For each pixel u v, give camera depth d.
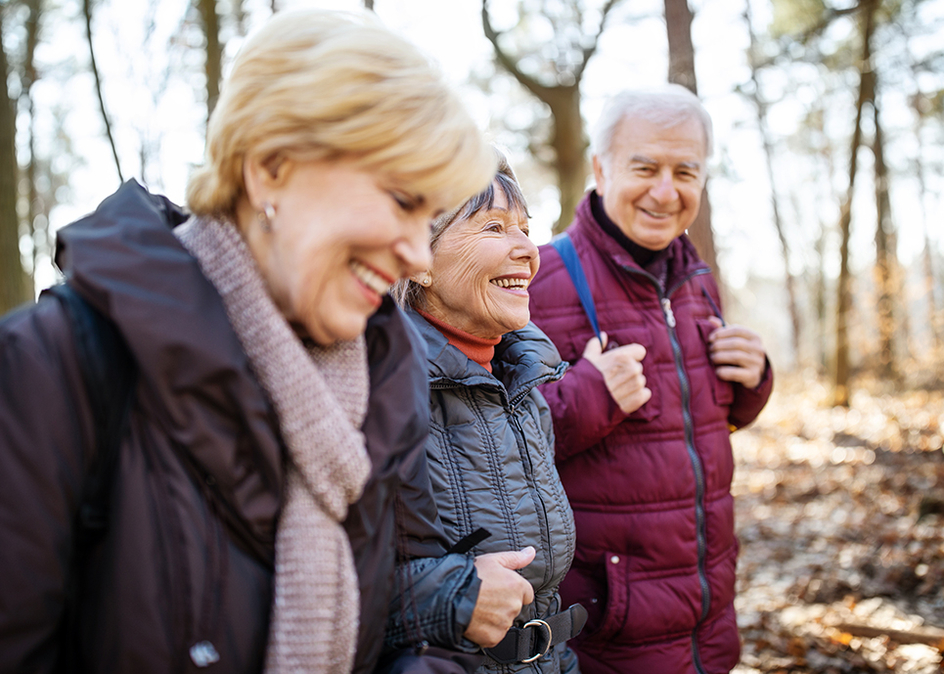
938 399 10.69
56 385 0.75
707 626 1.89
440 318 1.42
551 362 1.50
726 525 1.94
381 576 0.92
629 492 1.84
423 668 1.01
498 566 1.13
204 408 0.77
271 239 0.84
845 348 12.24
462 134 0.83
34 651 0.74
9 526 0.72
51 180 16.31
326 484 0.82
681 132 1.97
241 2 7.75
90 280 0.74
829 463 7.81
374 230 0.81
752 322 32.91
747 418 2.17
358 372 0.91
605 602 1.81
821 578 4.10
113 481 0.77
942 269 21.45
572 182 10.13
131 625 0.75
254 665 0.81
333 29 0.81
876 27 10.95
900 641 3.12
